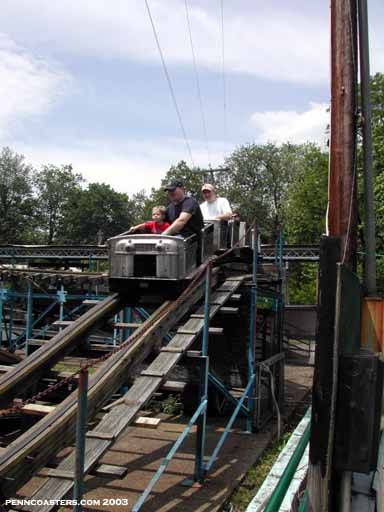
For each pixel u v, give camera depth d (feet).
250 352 30.99
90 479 22.30
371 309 11.15
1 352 26.76
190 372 33.32
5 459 12.53
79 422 12.52
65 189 294.87
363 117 15.08
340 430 8.65
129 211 320.50
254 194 190.80
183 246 22.98
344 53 14.65
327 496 8.61
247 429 31.17
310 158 140.56
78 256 67.72
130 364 18.13
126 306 23.84
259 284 36.81
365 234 15.11
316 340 9.05
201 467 22.33
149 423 16.24
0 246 70.79
